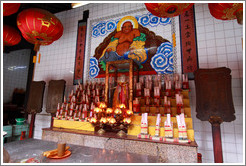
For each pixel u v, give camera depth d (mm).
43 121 4910
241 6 2150
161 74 3896
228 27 3674
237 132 3178
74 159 1630
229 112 2592
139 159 1643
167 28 4164
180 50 3906
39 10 2842
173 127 2775
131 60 3393
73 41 5238
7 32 3533
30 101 4609
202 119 2729
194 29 3918
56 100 4344
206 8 3951
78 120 3486
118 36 4609
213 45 3689
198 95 2844
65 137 3209
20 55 5805
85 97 3734
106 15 5000
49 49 5520
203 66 3652
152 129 2807
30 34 2996
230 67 3465
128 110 3035
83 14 5352
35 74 5492
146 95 3262
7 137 4430
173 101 3234
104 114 3361
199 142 3383
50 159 1609
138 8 4621
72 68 4996
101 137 2904
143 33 4355
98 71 4609
